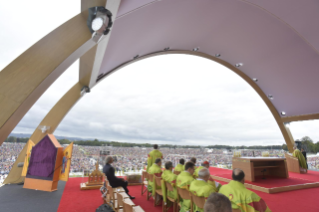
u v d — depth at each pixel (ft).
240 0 22.30
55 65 7.18
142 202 14.48
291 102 37.91
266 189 17.26
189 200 9.56
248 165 21.06
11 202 13.69
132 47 22.79
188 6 20.98
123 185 15.06
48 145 18.01
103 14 7.66
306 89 33.45
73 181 21.66
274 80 36.83
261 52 32.35
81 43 7.80
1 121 6.13
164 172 12.37
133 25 17.39
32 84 6.74
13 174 19.67
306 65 29.94
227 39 31.89
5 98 6.34
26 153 19.57
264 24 26.27
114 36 16.39
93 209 12.62
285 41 27.94
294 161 31.27
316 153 42.39
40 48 7.18
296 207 13.24
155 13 18.42
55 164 17.40
